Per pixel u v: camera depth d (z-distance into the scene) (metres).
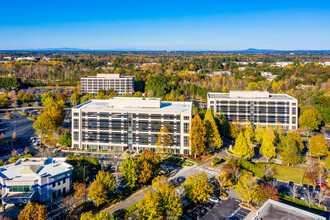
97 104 171.88
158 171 120.88
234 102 197.25
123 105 162.25
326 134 184.25
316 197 101.19
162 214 84.31
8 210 93.88
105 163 135.50
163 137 149.62
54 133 165.25
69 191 108.19
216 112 199.62
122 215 91.06
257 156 147.50
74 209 93.38
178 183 115.69
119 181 115.69
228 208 96.06
